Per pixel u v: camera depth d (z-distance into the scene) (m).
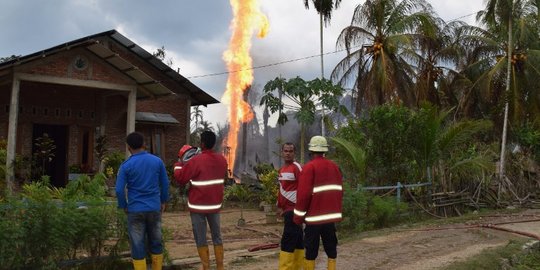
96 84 18.45
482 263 8.67
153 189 6.70
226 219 15.76
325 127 22.12
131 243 6.63
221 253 7.25
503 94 23.64
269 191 16.86
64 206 7.06
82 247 7.36
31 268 6.75
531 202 19.62
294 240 6.91
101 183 8.81
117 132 22.47
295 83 17.86
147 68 24.08
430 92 29.69
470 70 30.78
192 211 7.13
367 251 9.73
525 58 25.84
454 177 17.00
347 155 15.96
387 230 12.49
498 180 19.55
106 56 18.36
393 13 26.59
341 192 6.86
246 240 11.49
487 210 17.28
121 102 22.64
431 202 15.80
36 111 20.03
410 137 15.86
